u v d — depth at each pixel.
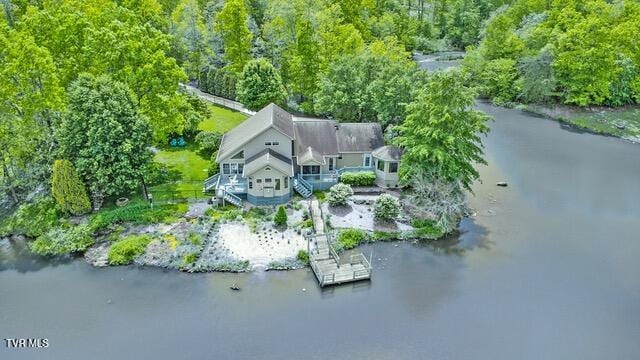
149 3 77.44
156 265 39.25
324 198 48.81
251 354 30.92
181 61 82.94
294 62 71.62
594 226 47.53
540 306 36.22
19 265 39.47
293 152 50.81
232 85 74.56
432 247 43.12
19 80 44.19
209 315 34.09
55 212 44.38
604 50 78.88
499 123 78.25
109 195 47.09
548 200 52.41
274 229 43.59
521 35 94.44
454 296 36.94
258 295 36.25
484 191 53.94
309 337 32.41
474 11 128.25
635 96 83.31
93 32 48.00
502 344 32.50
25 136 45.19
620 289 38.38
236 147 48.44
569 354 31.92
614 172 60.12
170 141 58.25
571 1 98.56
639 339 33.41
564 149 67.56
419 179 46.53
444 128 45.47
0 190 47.06
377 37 104.31
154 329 32.78
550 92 82.81
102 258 40.19
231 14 73.44
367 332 33.06
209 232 42.84
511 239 44.78
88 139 44.28
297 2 82.19
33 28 48.81
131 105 46.00
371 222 45.56
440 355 31.41
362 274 38.25
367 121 61.06
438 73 48.22
